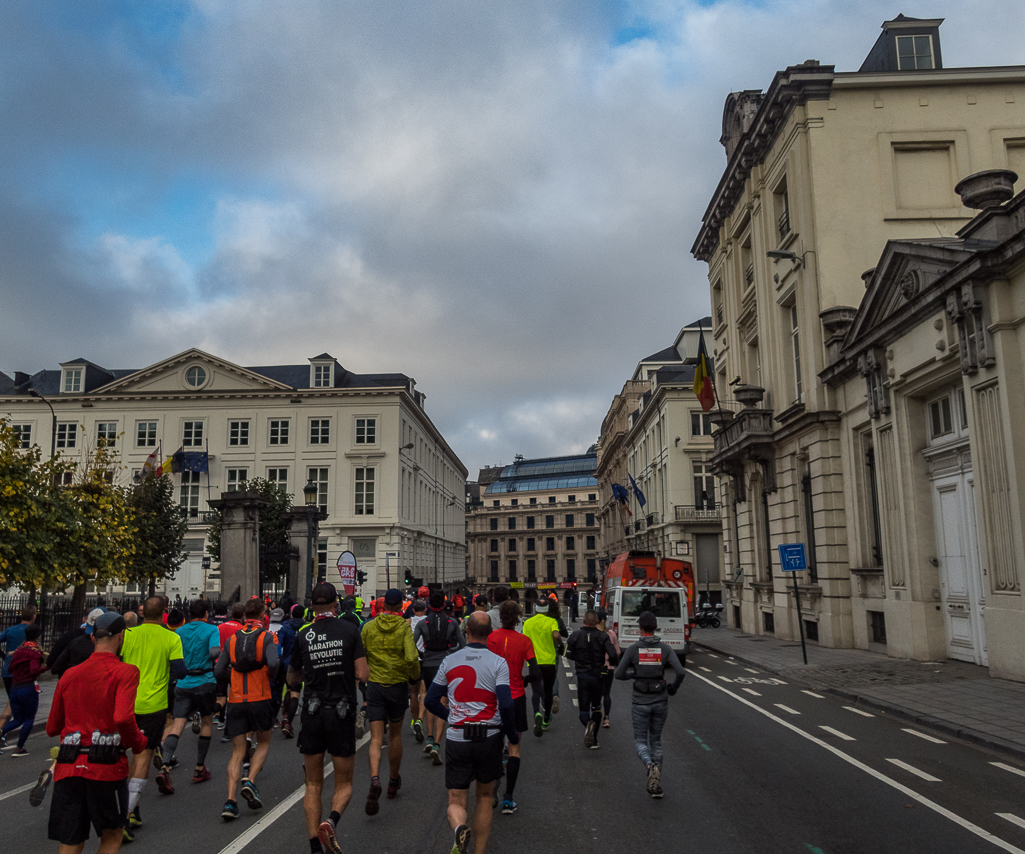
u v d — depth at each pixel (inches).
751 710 461.1
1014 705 424.8
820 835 227.0
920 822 238.4
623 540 2588.6
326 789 299.3
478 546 4677.7
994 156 848.3
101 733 182.5
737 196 1115.3
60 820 177.8
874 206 839.1
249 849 226.1
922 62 948.0
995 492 522.9
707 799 268.4
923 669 585.9
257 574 1027.9
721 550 1747.0
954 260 546.3
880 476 699.4
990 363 517.7
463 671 209.2
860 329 724.7
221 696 281.0
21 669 385.4
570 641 371.9
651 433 2059.5
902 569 666.2
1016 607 500.4
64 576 754.8
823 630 811.4
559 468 4820.4
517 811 259.4
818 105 855.1
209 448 2181.3
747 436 941.2
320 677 227.0
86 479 884.0
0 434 686.5
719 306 1306.6
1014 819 240.5
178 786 310.7
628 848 219.1
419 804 273.6
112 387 2208.4
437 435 2822.3
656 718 281.6
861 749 346.0
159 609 274.5
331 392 2177.7
